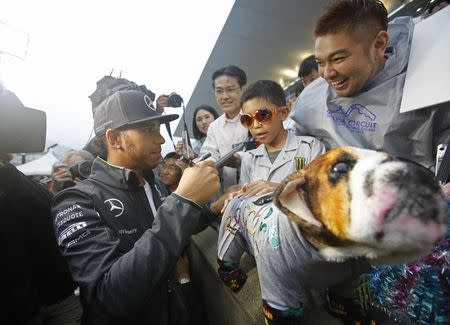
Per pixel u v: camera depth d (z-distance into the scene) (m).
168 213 0.85
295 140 1.41
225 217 1.16
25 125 1.10
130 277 0.75
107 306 0.78
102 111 1.14
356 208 0.46
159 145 1.13
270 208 0.83
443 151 0.94
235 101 2.21
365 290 0.78
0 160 1.10
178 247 0.81
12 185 1.11
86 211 0.93
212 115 3.04
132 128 1.06
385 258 0.53
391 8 2.26
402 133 1.14
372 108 1.17
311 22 3.21
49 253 1.24
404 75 1.12
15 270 1.06
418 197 0.41
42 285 1.26
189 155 1.31
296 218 0.56
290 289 0.74
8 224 1.06
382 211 0.42
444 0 1.24
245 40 3.67
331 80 1.13
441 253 0.56
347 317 0.80
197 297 1.82
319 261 0.63
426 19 1.10
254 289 1.10
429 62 1.00
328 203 0.51
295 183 0.56
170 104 1.65
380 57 1.08
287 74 4.49
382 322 0.76
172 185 1.97
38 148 1.15
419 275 0.60
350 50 1.02
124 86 1.48
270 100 1.38
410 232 0.42
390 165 0.45
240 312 1.06
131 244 0.97
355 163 0.50
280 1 2.93
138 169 1.18
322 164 0.56
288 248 0.67
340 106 1.26
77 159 1.89
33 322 1.16
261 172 1.45
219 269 1.18
